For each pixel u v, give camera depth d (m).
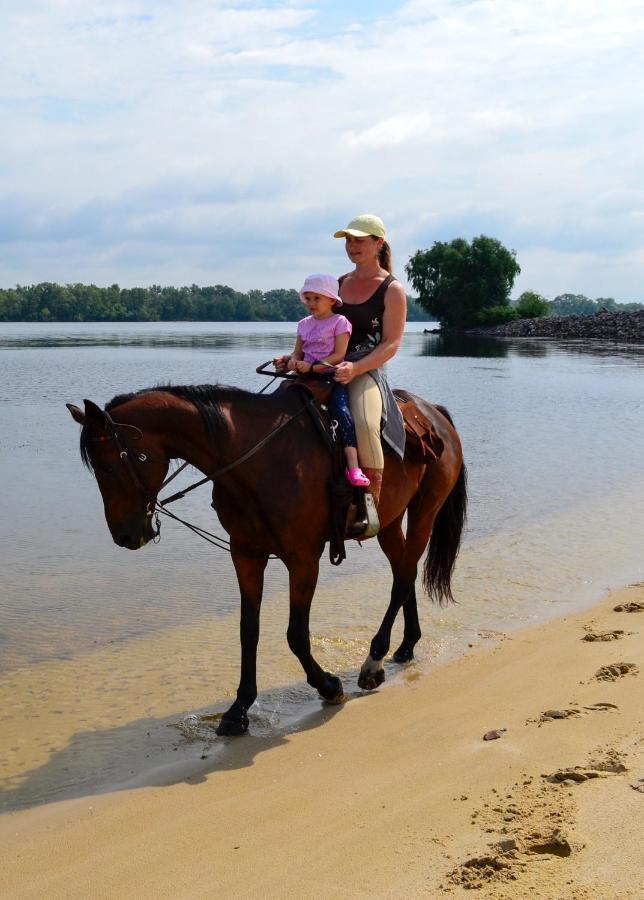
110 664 6.62
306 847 3.96
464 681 6.17
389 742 5.19
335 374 5.70
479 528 10.80
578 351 58.62
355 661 6.76
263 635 7.29
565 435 18.78
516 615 7.66
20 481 13.34
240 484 5.37
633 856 3.62
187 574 8.91
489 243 101.38
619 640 6.77
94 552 9.61
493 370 39.84
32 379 32.72
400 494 6.26
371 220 6.12
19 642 7.04
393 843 3.93
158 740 5.39
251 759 5.08
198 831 4.18
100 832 4.23
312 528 5.54
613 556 9.41
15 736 5.44
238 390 5.57
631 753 4.62
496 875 3.57
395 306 6.09
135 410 5.16
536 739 4.95
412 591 6.80
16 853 4.07
